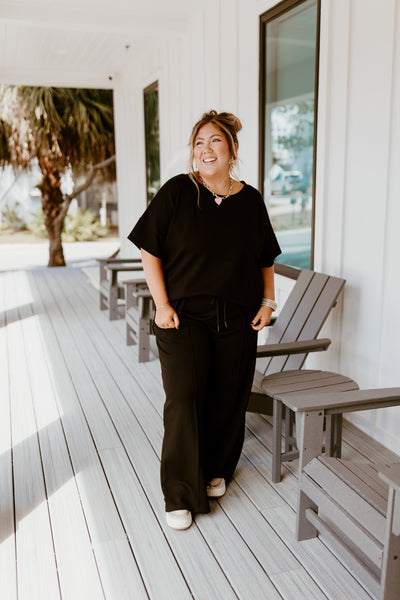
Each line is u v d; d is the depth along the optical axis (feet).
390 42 8.71
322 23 10.38
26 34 20.85
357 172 9.80
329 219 10.78
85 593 6.05
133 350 15.39
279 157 13.73
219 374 7.34
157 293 6.95
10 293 24.25
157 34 18.58
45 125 32.07
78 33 20.86
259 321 7.44
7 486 8.28
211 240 6.74
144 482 8.35
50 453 9.34
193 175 6.84
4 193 49.37
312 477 6.43
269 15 12.88
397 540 5.08
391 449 9.32
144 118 25.03
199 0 16.70
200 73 17.52
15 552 6.74
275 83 13.42
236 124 6.84
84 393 12.15
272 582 6.18
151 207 6.84
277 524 7.24
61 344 16.08
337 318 10.69
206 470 7.77
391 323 9.19
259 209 7.14
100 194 49.83
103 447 9.54
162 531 7.12
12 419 10.80
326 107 10.46
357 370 10.21
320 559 6.56
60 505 7.75
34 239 49.83
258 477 8.45
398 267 8.92
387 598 5.22
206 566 6.45
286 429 8.68
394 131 8.80
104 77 29.14
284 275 13.33
